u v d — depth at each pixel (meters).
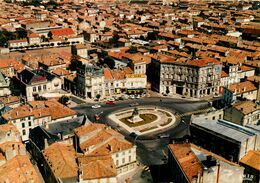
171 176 137.50
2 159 132.50
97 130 152.00
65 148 141.88
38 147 148.62
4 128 148.25
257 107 180.12
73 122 169.88
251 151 136.00
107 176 122.50
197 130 150.62
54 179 125.56
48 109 183.00
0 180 120.94
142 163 153.75
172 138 176.25
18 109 176.25
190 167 120.38
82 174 121.31
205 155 127.88
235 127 146.50
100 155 136.62
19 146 139.12
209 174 114.69
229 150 136.88
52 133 156.88
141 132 183.75
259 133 139.50
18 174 119.81
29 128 174.38
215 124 151.12
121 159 145.62
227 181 118.31
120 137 152.75
